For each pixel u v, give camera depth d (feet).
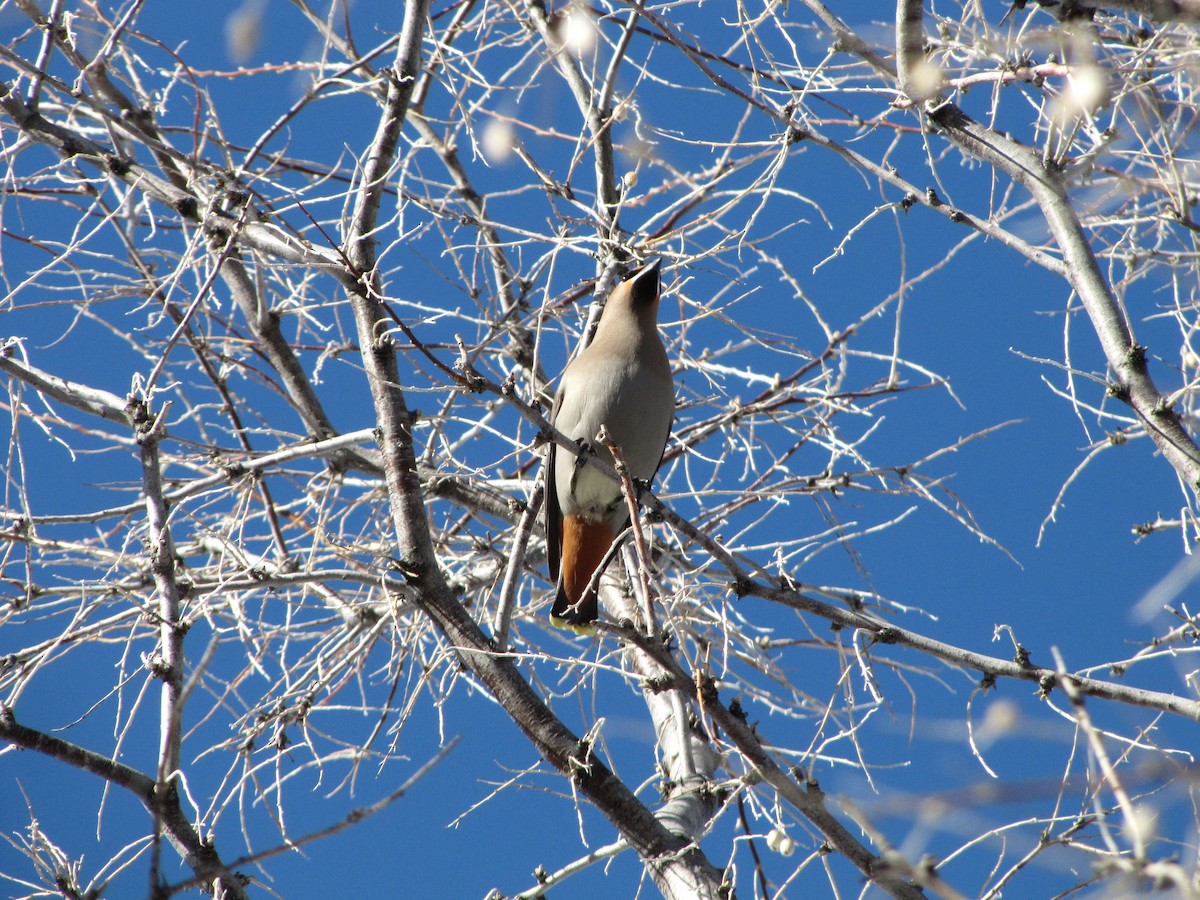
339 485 39.04
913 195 31.09
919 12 29.58
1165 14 25.09
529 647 39.22
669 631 34.53
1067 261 29.12
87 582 34.94
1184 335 30.32
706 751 35.76
